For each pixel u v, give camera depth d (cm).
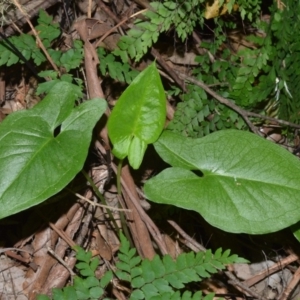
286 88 92
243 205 78
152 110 79
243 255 94
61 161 76
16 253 87
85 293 76
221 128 90
